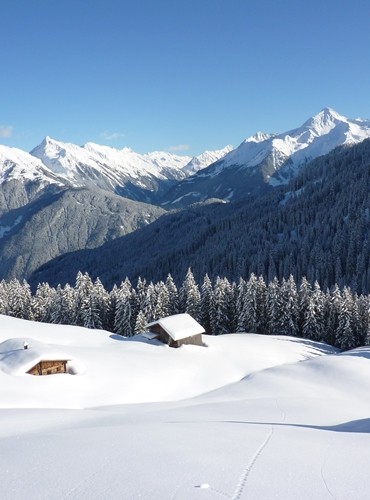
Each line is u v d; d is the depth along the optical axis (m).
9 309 96.25
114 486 9.57
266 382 48.69
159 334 64.50
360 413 34.84
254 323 84.06
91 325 85.75
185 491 9.22
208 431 17.75
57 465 11.39
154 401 43.56
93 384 43.81
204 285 89.19
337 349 77.38
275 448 14.05
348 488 9.66
